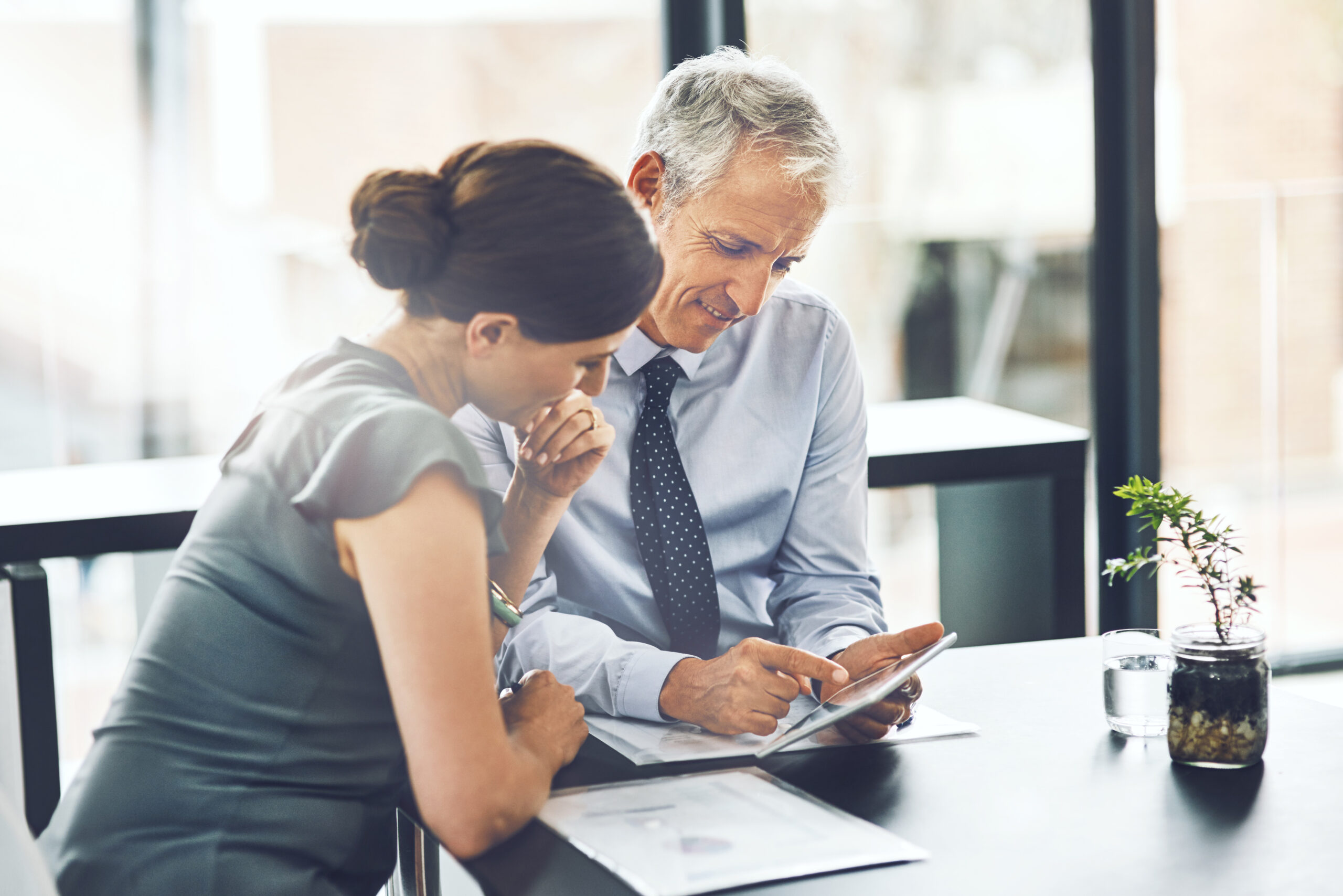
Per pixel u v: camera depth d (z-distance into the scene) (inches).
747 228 50.4
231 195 144.6
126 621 123.4
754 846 34.8
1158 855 34.0
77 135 134.2
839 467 60.7
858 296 141.6
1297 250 154.2
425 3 155.9
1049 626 85.6
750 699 43.6
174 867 36.4
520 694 42.8
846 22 139.1
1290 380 156.6
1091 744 43.2
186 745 36.9
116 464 86.1
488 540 36.9
